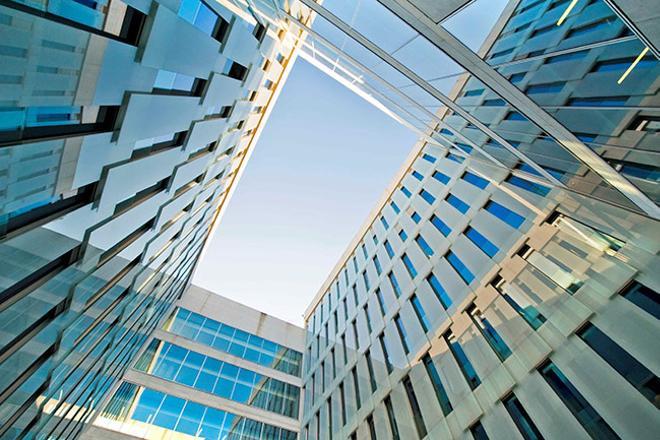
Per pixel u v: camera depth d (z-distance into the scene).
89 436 19.06
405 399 16.22
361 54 12.94
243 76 15.26
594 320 10.09
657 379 7.95
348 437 19.02
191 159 13.77
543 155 12.46
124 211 9.73
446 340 15.96
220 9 10.33
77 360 10.70
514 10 10.57
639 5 5.39
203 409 25.28
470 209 19.36
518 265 14.12
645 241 9.90
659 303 8.76
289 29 18.23
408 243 24.59
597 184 11.24
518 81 9.75
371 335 23.30
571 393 9.59
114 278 11.36
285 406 29.56
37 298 6.75
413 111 18.53
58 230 6.68
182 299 34.53
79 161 6.48
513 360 11.91
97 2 5.71
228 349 32.47
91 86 6.04
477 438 11.55
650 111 7.61
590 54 8.23
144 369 25.72
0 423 7.35
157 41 7.53
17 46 4.19
